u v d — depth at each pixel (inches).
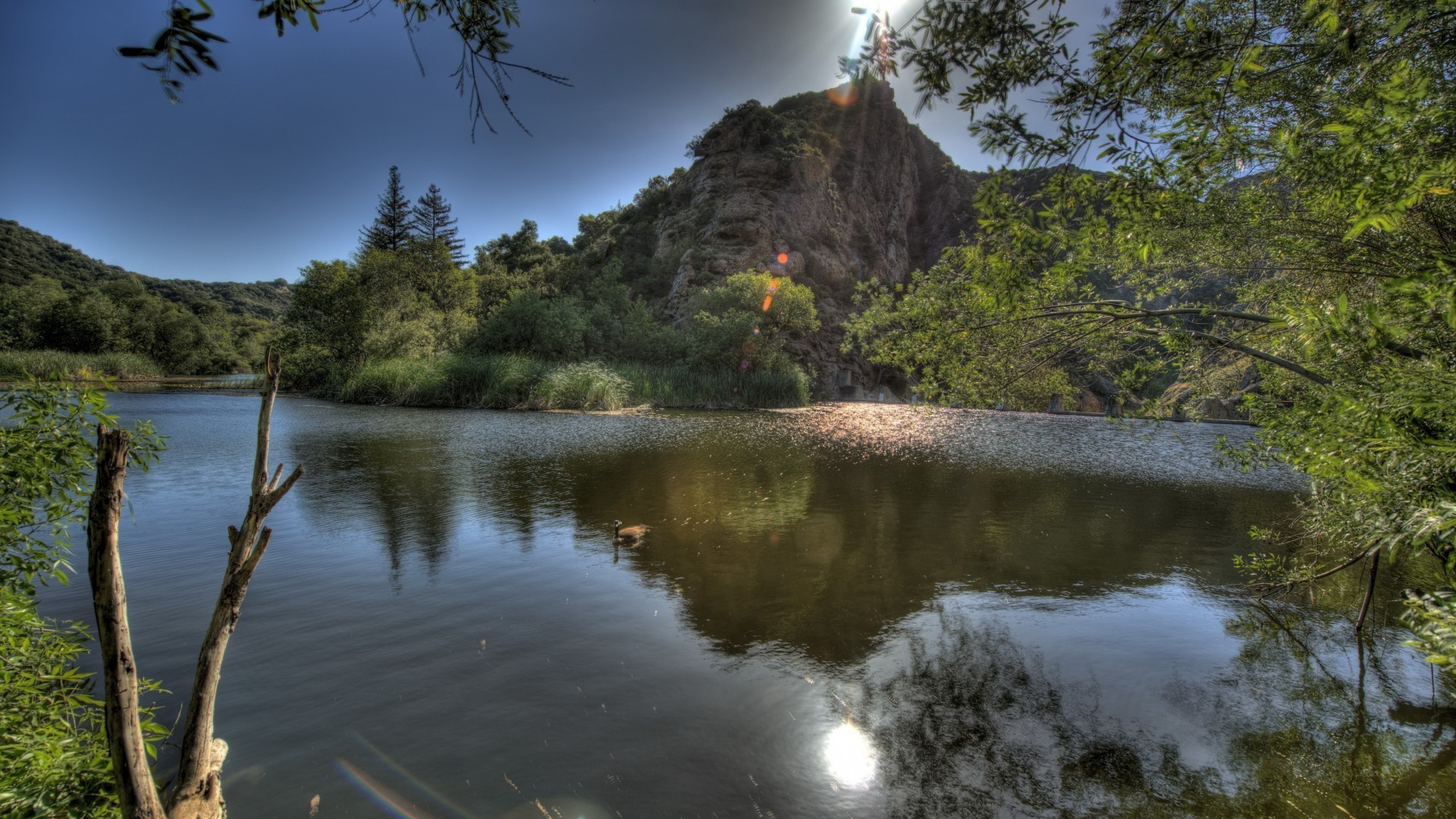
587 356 1494.8
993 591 265.4
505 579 265.3
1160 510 419.8
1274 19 171.6
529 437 727.7
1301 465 180.2
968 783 143.9
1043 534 356.5
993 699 180.1
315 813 126.1
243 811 125.6
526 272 2677.2
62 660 126.6
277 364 92.7
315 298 1398.9
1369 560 309.6
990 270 183.5
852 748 155.0
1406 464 144.9
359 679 179.9
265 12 83.4
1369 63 140.7
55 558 140.9
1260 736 163.6
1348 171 127.3
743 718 166.6
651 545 319.6
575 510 390.3
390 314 1501.0
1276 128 161.9
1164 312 203.6
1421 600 136.5
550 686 178.9
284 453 582.2
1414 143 115.0
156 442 155.6
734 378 1400.1
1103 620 236.8
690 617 231.3
